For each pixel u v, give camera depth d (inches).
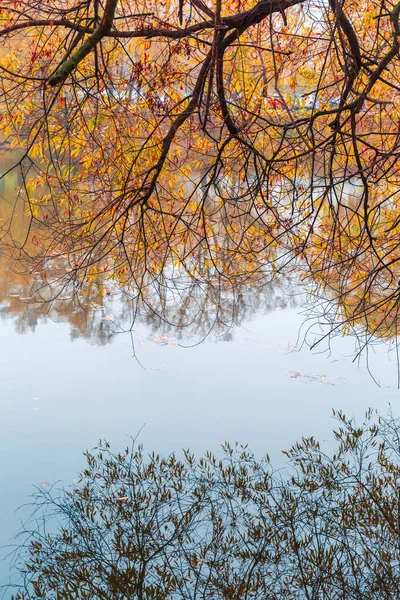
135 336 466.9
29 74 260.7
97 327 483.8
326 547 251.9
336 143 251.3
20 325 486.9
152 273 315.3
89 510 273.9
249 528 266.1
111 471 300.8
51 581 231.9
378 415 353.4
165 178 311.3
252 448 322.7
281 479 299.4
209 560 244.2
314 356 430.3
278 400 371.2
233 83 283.7
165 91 278.1
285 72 310.7
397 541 254.5
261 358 430.6
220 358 428.8
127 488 289.4
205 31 276.4
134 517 271.1
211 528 265.1
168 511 275.3
